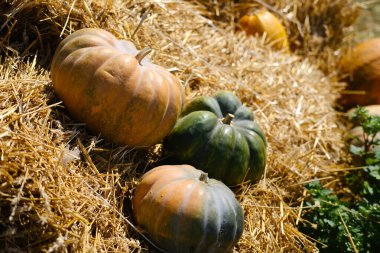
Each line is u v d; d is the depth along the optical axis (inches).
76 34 64.7
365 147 79.3
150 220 59.6
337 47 102.8
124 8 75.7
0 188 54.5
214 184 61.2
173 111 64.3
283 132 79.0
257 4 95.3
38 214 55.0
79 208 58.3
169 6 84.4
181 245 59.1
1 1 68.6
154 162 67.1
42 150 58.1
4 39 68.3
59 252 55.5
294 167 74.5
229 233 59.7
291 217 69.9
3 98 61.6
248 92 80.2
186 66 77.2
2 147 55.9
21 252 54.4
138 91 62.2
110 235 59.7
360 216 70.4
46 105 63.3
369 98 95.9
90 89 61.9
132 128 63.1
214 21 90.7
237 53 85.2
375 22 124.8
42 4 69.2
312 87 89.1
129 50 65.3
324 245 67.2
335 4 101.9
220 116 68.3
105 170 62.9
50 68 69.0
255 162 67.9
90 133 64.0
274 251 66.0
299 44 99.5
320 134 82.0
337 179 77.6
